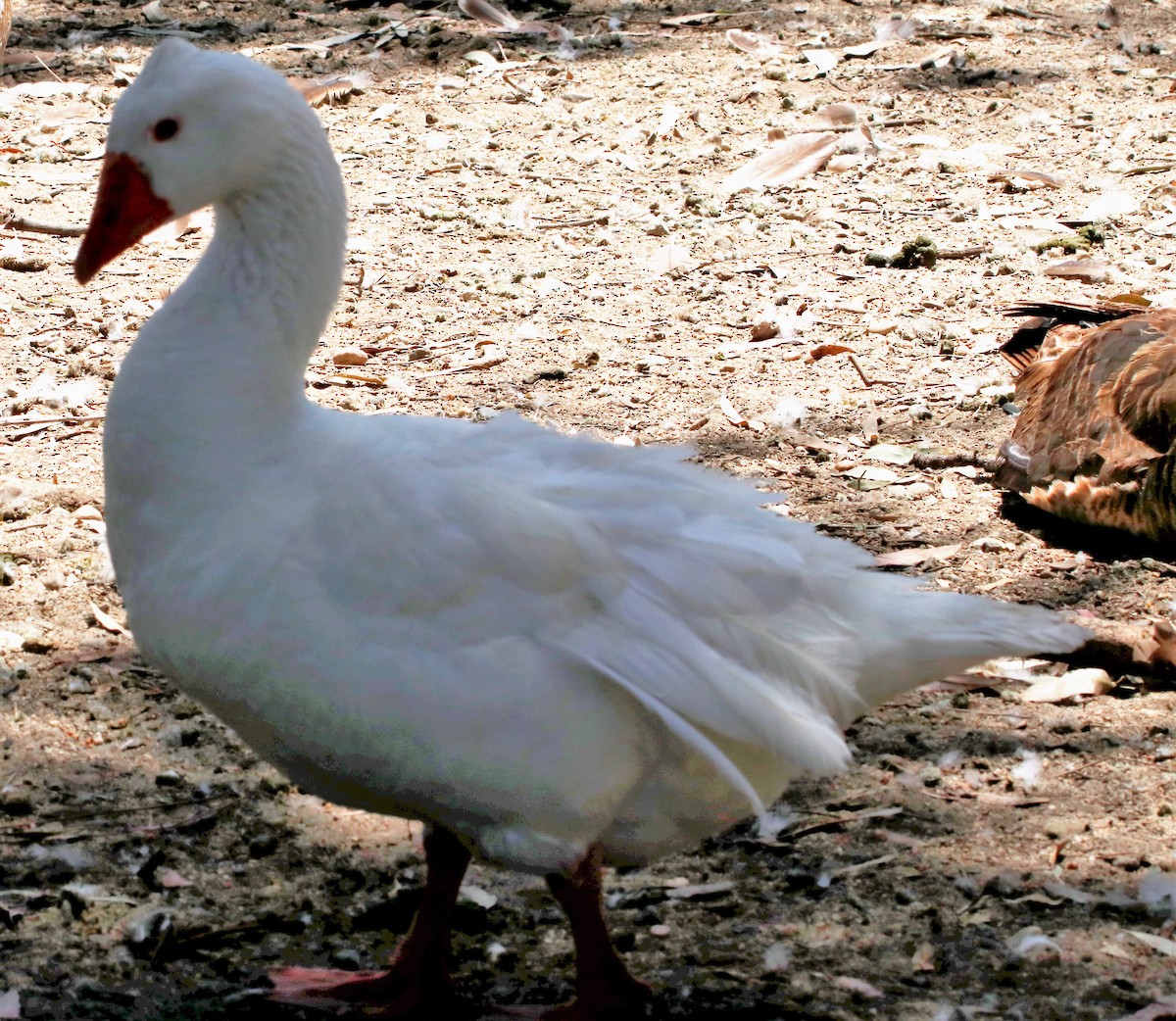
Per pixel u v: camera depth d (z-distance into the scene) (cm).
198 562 429
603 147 1445
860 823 582
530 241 1234
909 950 512
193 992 494
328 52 1684
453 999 493
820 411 959
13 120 1468
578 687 434
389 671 423
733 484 489
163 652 443
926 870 552
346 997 491
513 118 1516
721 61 1666
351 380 981
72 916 524
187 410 433
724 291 1144
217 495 431
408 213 1284
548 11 1820
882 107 1541
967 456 898
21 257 1150
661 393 980
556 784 435
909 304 1117
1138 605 736
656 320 1095
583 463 479
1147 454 768
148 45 1692
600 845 469
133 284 1122
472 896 544
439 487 434
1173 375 777
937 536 812
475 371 1006
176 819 578
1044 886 540
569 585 437
